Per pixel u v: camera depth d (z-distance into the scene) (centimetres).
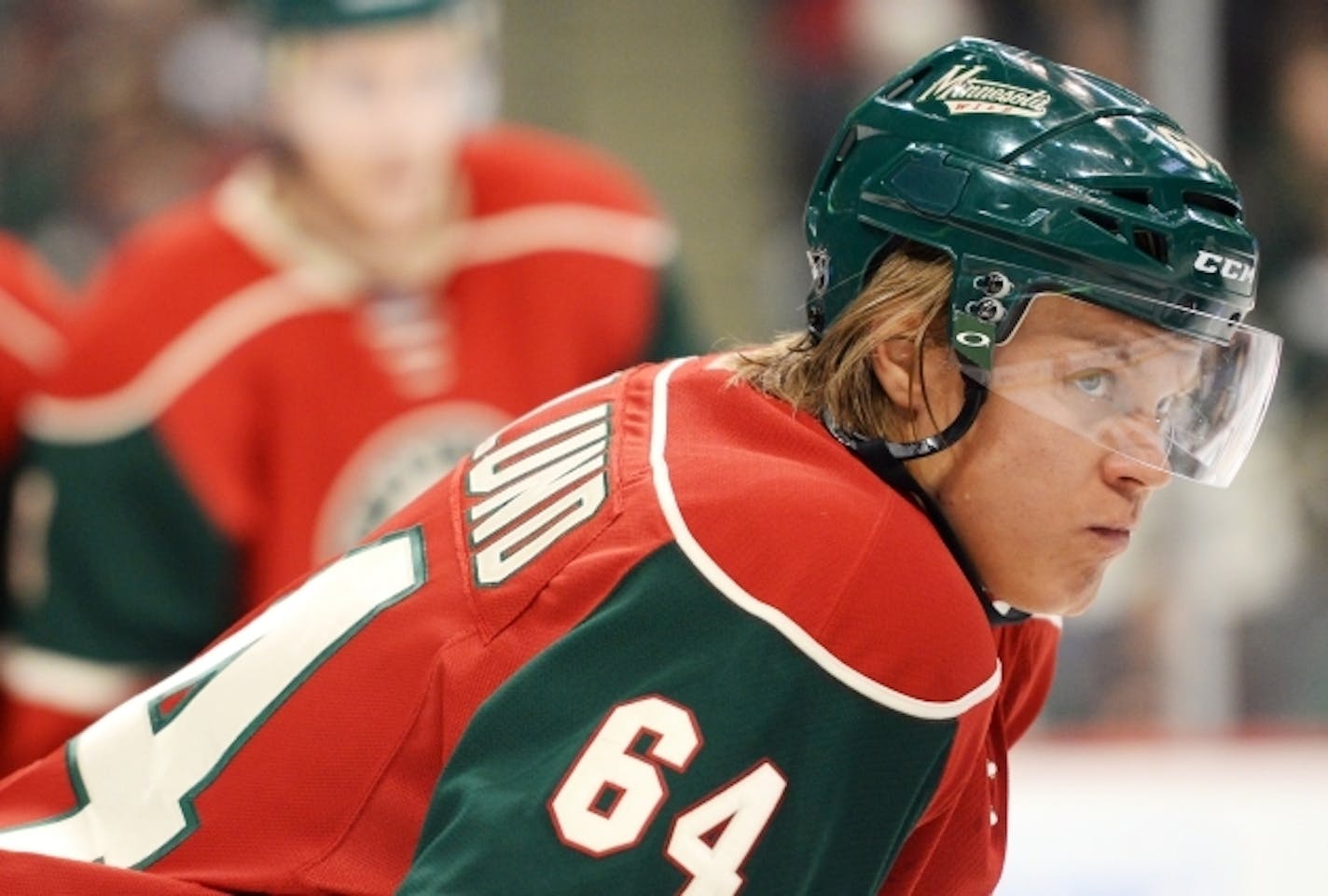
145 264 1152
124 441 1127
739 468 536
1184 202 534
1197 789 1328
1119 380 537
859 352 550
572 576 535
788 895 501
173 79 1545
